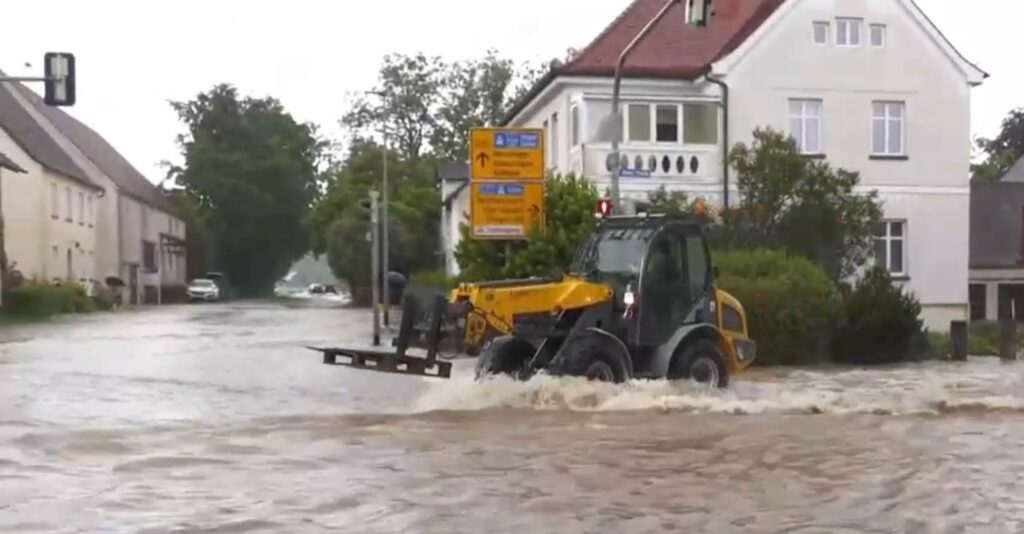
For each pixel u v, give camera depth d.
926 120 36.78
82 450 12.27
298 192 100.19
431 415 15.16
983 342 32.22
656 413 15.38
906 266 36.62
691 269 17.48
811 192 30.77
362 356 16.81
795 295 26.38
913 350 27.75
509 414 15.17
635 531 8.60
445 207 62.16
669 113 34.78
